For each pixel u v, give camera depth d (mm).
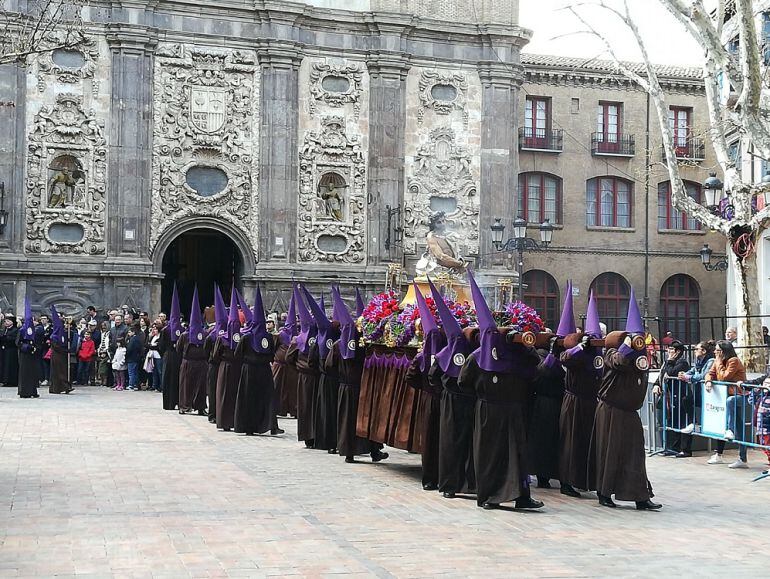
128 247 38688
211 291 45719
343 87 41500
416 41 42281
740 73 21891
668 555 10000
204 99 39875
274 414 20500
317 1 41312
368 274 41219
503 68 43000
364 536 10586
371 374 16016
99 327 35781
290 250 40500
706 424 17406
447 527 11219
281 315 34625
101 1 38625
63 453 16516
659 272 48750
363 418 16062
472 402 13359
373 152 41531
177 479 14086
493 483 12492
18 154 37719
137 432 19969
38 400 27109
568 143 47812
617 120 48531
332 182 41625
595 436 13133
